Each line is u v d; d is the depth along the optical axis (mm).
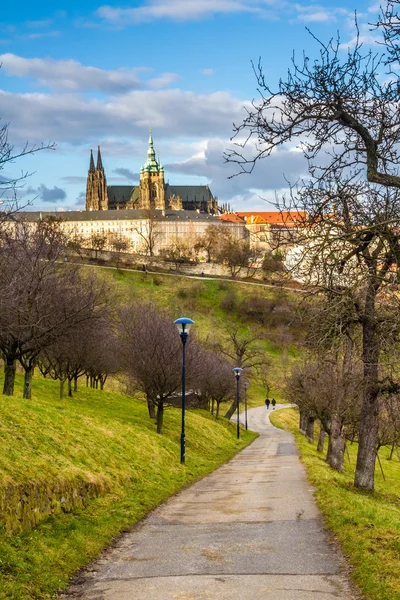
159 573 11844
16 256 29906
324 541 14242
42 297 31359
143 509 19125
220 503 20828
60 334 33188
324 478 27359
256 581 11031
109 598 10352
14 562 11391
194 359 49188
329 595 10086
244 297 156250
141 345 43000
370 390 23469
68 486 17109
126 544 14625
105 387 81562
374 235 15883
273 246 14859
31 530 13891
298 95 12078
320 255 14977
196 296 160875
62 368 48938
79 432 24391
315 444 68125
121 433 29844
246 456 45938
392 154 13297
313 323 20281
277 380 105188
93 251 186000
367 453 25156
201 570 11938
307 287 18516
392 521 15953
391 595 9680
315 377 38875
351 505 18453
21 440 18875
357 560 12023
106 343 57312
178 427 49000
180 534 15594
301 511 18703
